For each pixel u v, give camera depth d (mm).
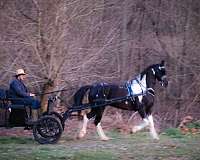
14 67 17391
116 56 21609
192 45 22266
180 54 22234
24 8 17438
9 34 17469
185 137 15500
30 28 16547
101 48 19016
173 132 16500
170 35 23000
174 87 22125
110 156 11609
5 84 18203
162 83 14812
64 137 15297
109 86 14625
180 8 23297
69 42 17141
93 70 19297
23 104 13594
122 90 14578
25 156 11570
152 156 11734
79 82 18562
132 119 19953
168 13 23391
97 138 15016
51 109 14188
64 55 16656
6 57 17859
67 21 16531
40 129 13570
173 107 21625
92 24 18844
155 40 23000
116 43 21531
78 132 15328
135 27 23500
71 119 19000
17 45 17312
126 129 17844
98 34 19844
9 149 12555
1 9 17734
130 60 22422
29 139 14766
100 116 14703
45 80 16484
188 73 22109
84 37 18281
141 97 14602
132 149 12617
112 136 15727
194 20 22766
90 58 18203
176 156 11789
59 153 11938
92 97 14484
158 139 14648
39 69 16906
